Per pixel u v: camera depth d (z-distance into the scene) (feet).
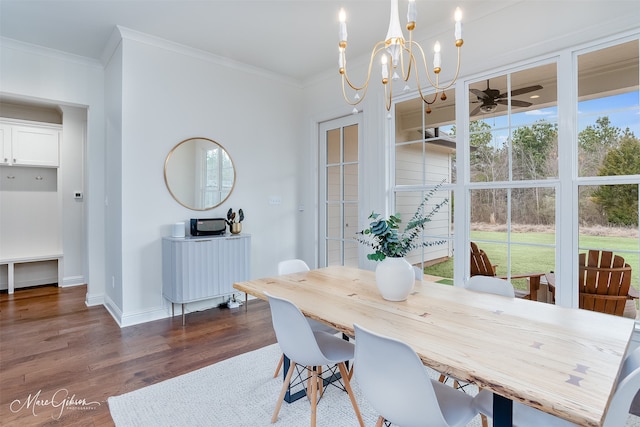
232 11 9.14
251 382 7.20
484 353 3.72
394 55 5.96
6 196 14.46
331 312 5.16
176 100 11.26
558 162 7.88
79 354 8.41
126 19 9.53
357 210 12.77
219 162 12.28
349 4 8.78
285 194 14.28
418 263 10.58
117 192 10.69
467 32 9.34
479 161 9.26
